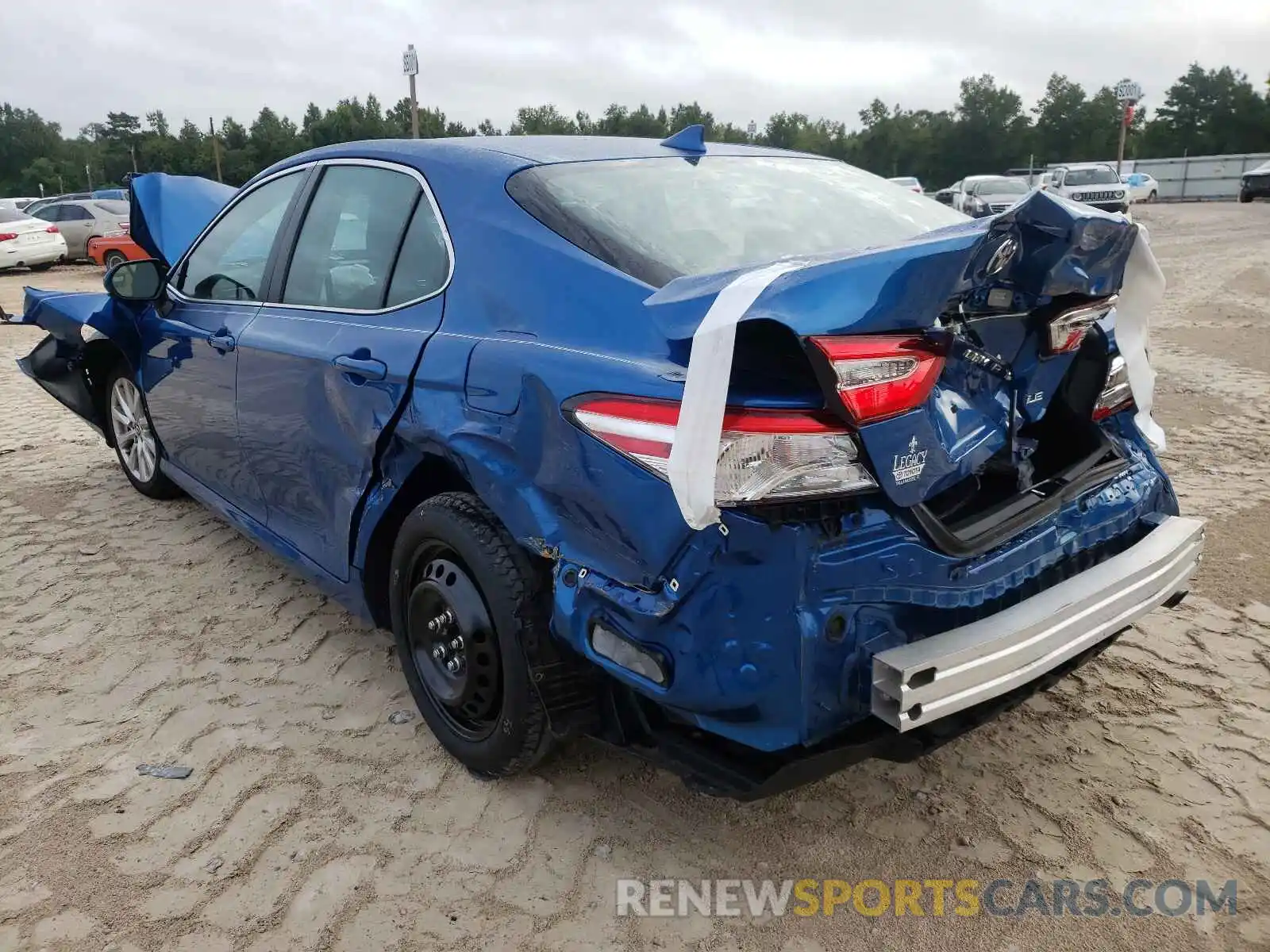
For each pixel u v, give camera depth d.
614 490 2.08
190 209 4.80
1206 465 5.47
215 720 3.10
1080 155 91.50
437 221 2.82
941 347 1.99
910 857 2.46
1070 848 2.48
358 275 3.09
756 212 2.79
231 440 3.72
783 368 1.99
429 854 2.49
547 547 2.26
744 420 1.90
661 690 2.05
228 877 2.41
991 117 91.62
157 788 2.76
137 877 2.41
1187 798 2.66
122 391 5.05
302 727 3.06
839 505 2.00
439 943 2.21
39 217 23.38
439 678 2.79
